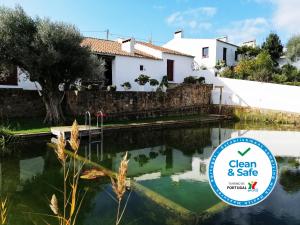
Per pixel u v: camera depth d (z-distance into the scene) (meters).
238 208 5.99
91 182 7.47
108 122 17.03
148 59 23.38
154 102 21.28
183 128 18.61
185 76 27.20
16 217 5.33
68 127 13.27
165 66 24.94
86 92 17.61
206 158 10.82
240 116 24.56
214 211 5.74
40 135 11.98
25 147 11.33
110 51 21.33
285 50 33.91
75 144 1.76
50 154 10.41
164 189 7.12
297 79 27.09
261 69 26.59
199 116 23.06
